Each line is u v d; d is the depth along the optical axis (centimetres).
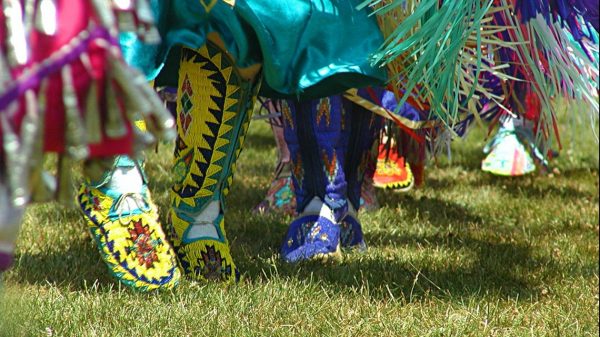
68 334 561
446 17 591
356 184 815
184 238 680
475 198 1129
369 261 765
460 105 724
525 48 657
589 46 709
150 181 1122
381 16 638
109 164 347
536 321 646
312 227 762
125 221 628
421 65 605
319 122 740
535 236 930
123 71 325
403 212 1014
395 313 637
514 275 758
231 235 866
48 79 316
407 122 823
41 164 318
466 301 673
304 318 613
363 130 796
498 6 665
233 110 643
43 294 634
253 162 1313
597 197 1176
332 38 612
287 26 593
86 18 323
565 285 740
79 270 701
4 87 309
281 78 605
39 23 319
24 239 788
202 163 655
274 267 730
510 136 1277
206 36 594
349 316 622
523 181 1269
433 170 1316
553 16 633
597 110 736
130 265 630
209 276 680
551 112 702
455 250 831
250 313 616
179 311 604
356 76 620
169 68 686
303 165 759
